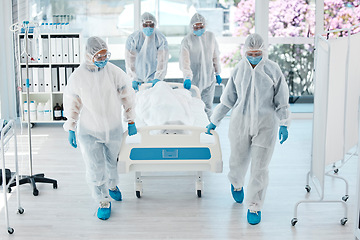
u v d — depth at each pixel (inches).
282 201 138.3
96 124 118.4
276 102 117.6
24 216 127.4
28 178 146.1
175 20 246.1
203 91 199.0
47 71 227.1
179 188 148.4
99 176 122.2
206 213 129.3
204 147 121.1
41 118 231.5
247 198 122.4
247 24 247.9
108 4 242.1
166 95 141.8
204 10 245.9
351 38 139.5
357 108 148.6
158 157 121.2
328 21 242.1
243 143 122.6
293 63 248.8
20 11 239.6
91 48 113.0
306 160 180.4
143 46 188.1
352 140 150.0
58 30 229.1
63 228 120.3
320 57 126.6
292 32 245.8
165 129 121.4
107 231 118.6
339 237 116.2
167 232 118.0
